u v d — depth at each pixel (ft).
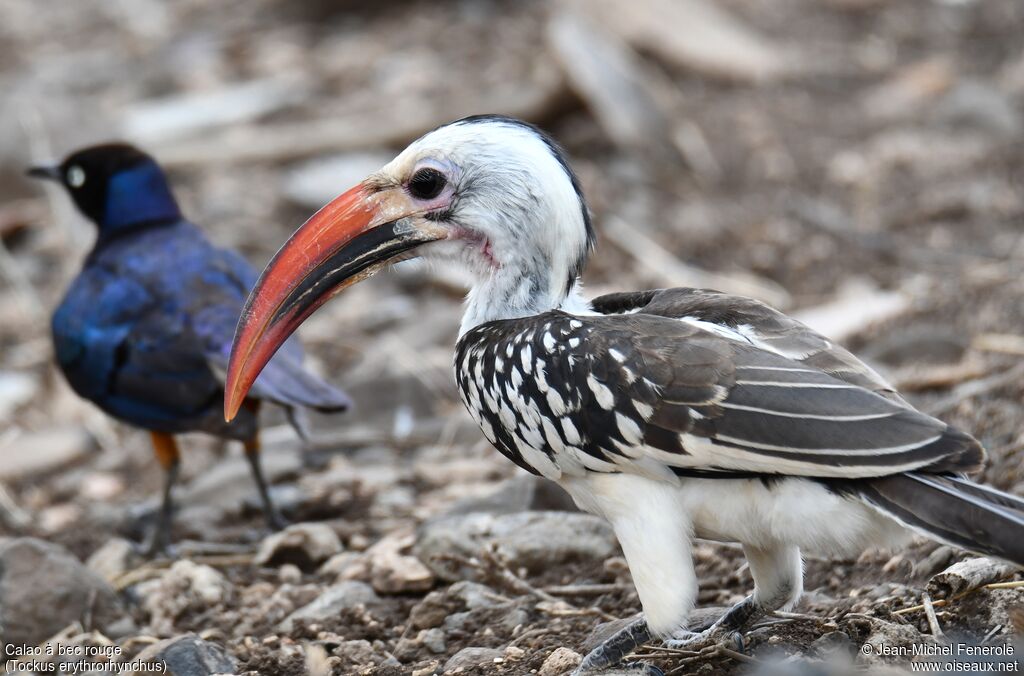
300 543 37.22
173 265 39.11
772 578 26.68
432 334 54.08
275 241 64.28
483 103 72.84
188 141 74.43
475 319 29.09
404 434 47.26
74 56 93.86
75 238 66.33
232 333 37.55
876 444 22.82
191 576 35.65
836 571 32.45
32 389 55.21
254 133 75.41
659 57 83.35
